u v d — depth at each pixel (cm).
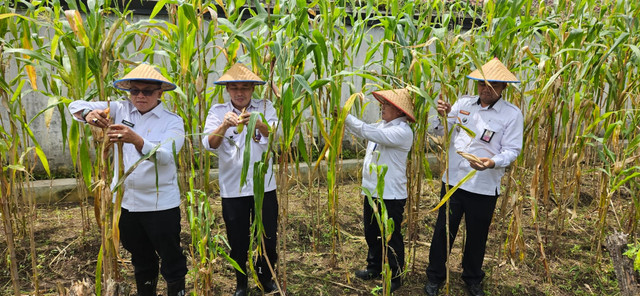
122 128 202
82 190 370
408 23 306
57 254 354
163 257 256
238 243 284
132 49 455
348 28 538
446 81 292
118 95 327
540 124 323
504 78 280
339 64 325
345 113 246
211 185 498
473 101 309
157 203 243
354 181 567
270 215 286
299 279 343
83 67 198
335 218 363
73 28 203
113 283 202
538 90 312
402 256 317
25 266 335
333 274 352
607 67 342
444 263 319
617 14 327
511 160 283
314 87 244
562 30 324
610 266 379
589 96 354
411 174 329
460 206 309
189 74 266
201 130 262
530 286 347
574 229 445
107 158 205
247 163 217
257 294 312
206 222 231
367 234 329
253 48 257
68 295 199
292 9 286
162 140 240
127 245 255
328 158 295
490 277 341
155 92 239
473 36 318
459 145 306
